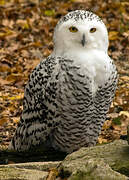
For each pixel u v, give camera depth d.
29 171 5.13
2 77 12.13
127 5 18.47
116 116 10.02
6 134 9.30
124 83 11.91
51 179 4.82
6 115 10.09
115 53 13.91
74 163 4.91
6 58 13.02
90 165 4.58
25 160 7.30
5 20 16.48
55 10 18.03
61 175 4.85
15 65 12.84
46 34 15.45
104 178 4.43
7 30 15.65
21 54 13.52
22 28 15.90
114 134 9.36
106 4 18.25
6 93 11.13
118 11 17.47
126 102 10.91
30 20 16.41
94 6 17.91
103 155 5.17
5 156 7.43
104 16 17.03
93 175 4.48
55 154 7.62
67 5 17.95
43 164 5.61
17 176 4.95
